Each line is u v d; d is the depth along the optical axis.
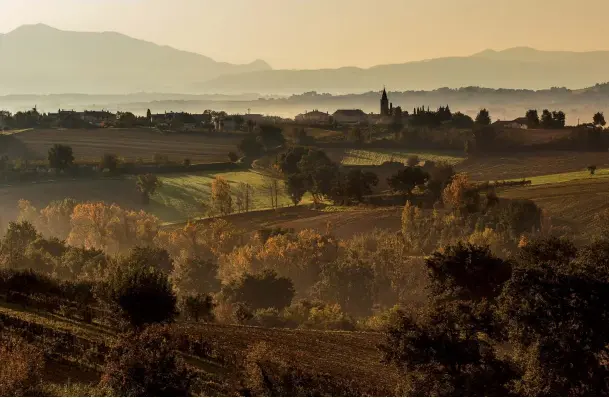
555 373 37.28
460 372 35.97
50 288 56.56
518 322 40.09
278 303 90.50
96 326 48.62
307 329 65.69
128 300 45.59
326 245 121.31
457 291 56.97
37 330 44.72
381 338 57.62
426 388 36.06
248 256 115.19
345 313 90.31
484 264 57.53
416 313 40.94
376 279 102.69
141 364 34.72
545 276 41.44
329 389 39.47
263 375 39.19
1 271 56.62
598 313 38.97
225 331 55.75
